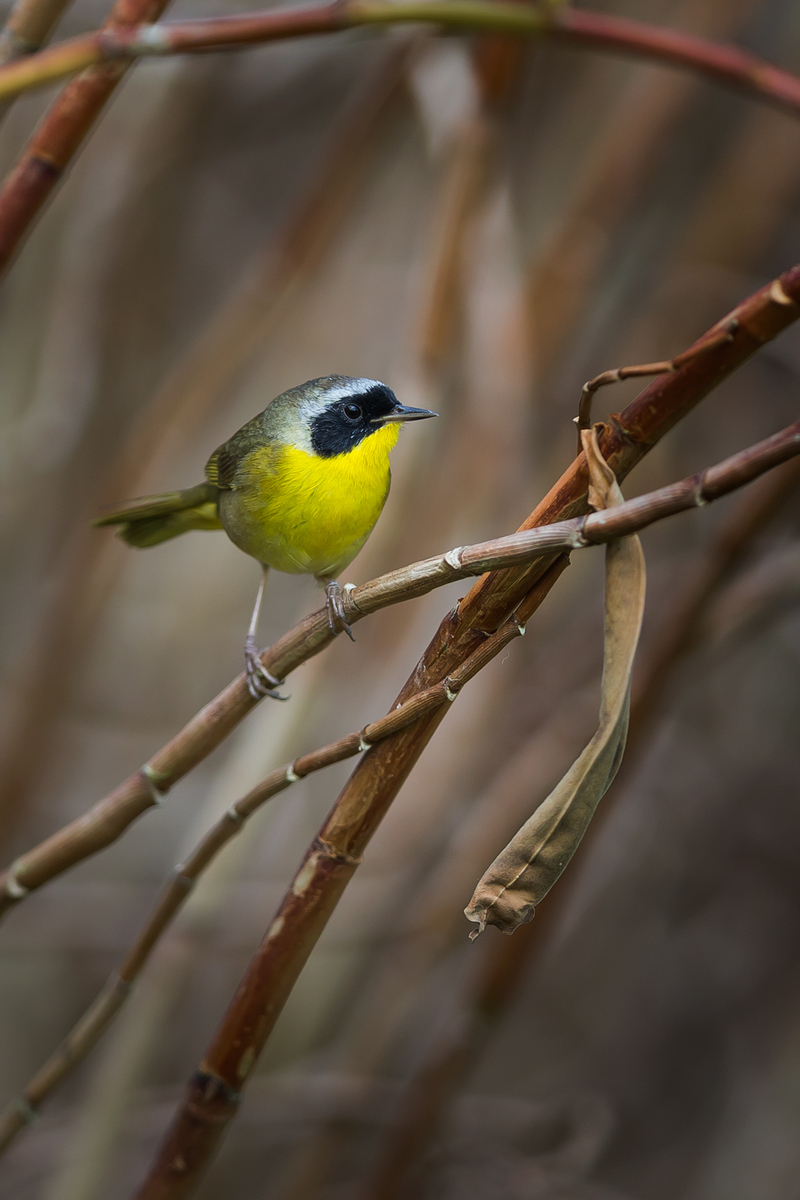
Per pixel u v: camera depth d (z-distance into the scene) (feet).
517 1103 35.14
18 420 41.65
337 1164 36.78
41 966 45.96
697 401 11.62
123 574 40.47
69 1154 29.35
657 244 38.93
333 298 42.93
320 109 46.24
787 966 41.45
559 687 36.63
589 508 12.20
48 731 37.01
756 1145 38.50
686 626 25.96
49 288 40.96
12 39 16.08
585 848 28.14
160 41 13.43
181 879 16.34
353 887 34.91
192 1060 38.83
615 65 39.52
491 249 29.94
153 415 36.86
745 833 41.78
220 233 46.01
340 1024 37.76
